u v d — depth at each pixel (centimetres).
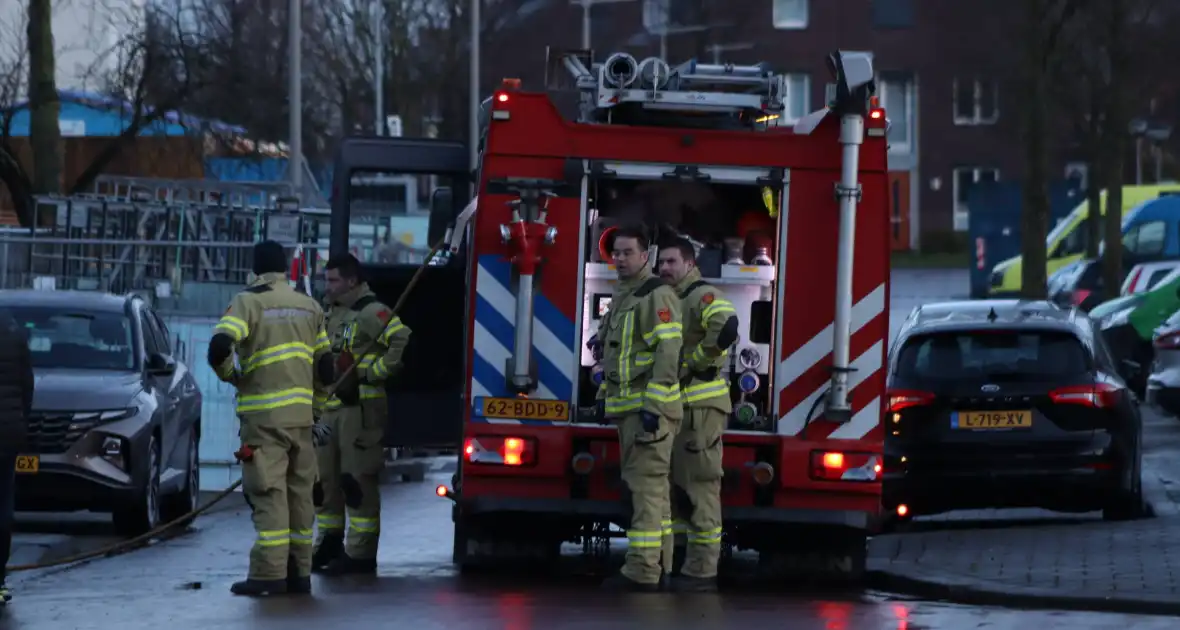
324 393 3253
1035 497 4200
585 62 3838
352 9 15438
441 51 15262
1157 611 2880
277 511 3123
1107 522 4203
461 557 3481
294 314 3142
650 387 3138
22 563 3919
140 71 10169
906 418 4188
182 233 7831
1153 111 12200
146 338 4962
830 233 3297
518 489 3306
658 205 3447
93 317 4888
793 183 3291
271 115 11594
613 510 3297
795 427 3306
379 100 14912
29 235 7650
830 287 3303
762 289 3344
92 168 10050
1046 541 3788
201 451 6325
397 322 3609
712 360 3206
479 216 3294
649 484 3188
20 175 9794
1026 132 9694
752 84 3531
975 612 2864
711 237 3456
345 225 4025
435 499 5659
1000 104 12531
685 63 3550
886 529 4416
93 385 4575
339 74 15388
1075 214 13562
